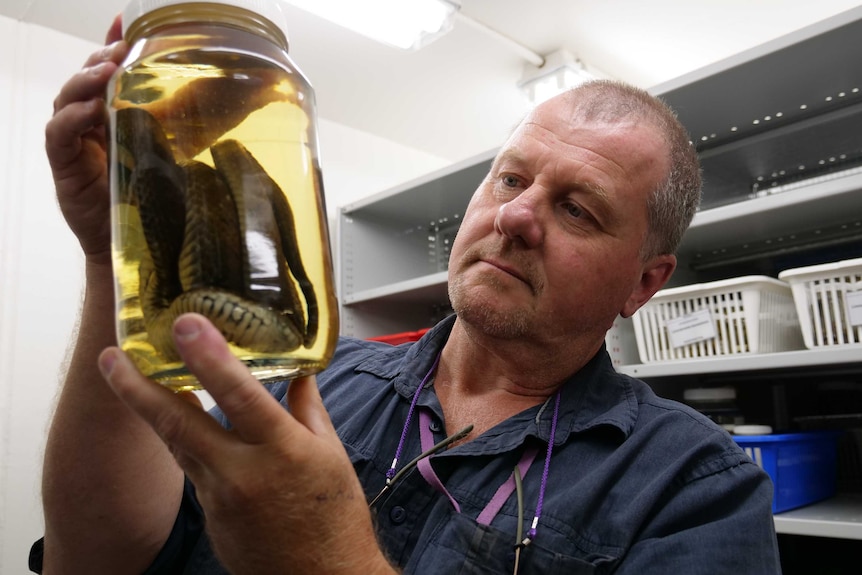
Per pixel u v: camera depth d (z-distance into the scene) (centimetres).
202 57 39
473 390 93
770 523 74
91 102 47
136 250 38
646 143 89
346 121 283
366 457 82
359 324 232
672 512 73
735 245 176
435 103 266
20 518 182
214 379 35
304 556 44
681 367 143
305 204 41
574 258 84
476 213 90
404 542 75
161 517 73
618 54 227
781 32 211
